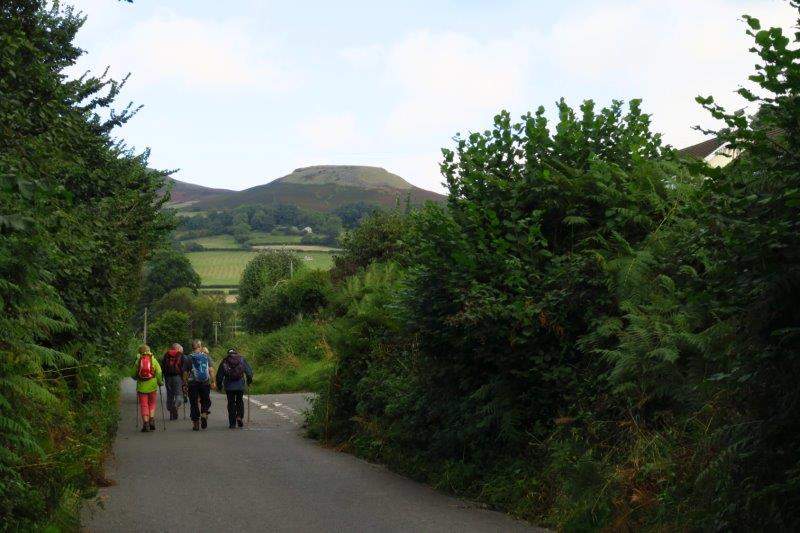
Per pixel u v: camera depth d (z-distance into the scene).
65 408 9.45
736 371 6.45
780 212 6.00
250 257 168.50
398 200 49.53
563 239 11.19
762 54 5.71
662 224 10.31
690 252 9.07
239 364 19.83
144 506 9.45
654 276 9.77
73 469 7.95
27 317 7.21
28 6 11.20
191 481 11.34
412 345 13.60
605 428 8.96
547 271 10.56
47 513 7.25
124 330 22.98
